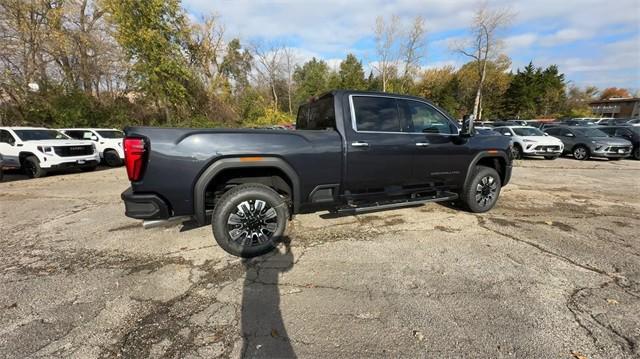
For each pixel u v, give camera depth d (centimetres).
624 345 192
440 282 269
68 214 482
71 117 1633
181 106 2084
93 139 1128
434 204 518
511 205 516
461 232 389
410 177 396
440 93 4916
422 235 379
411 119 394
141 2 1653
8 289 262
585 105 5141
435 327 211
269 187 337
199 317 224
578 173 865
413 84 4519
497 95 4659
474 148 438
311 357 185
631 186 679
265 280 275
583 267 295
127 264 310
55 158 855
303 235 380
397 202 389
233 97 3206
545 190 636
